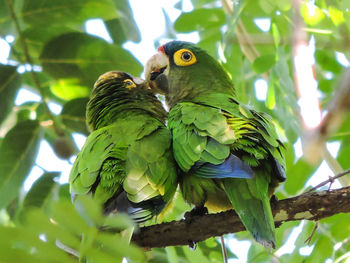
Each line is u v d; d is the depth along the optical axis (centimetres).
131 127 798
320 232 806
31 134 815
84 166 739
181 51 1001
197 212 759
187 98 970
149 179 707
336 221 789
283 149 796
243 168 640
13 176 804
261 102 1025
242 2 839
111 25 971
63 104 881
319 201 659
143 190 689
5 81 809
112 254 369
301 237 808
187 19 1027
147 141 763
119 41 979
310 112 294
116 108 913
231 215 690
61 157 828
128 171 709
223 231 694
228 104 811
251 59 937
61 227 355
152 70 1023
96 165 729
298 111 818
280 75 833
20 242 340
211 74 977
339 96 263
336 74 1092
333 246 775
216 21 1021
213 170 675
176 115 798
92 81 856
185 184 749
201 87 966
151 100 974
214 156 686
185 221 701
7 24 855
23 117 907
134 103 933
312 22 771
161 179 716
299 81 371
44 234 347
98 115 920
